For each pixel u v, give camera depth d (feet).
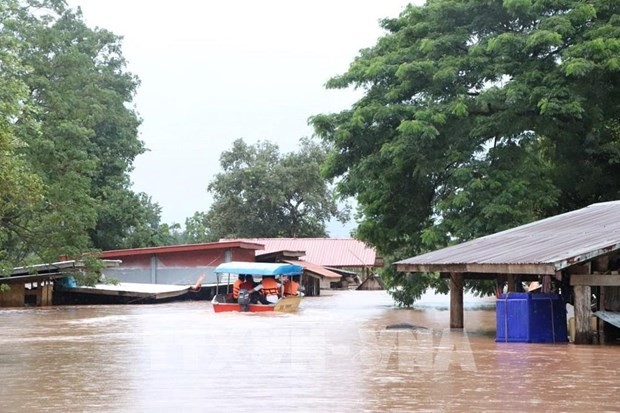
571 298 66.59
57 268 123.85
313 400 35.86
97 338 66.85
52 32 139.13
